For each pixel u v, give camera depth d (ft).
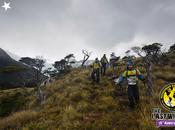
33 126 23.44
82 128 20.97
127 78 25.40
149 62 31.01
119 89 34.06
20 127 24.43
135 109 23.82
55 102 35.88
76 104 29.73
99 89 37.29
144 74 41.65
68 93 38.24
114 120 21.63
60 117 25.48
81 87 39.70
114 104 26.50
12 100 71.41
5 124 26.96
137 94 25.03
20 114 29.84
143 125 18.89
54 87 55.93
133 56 71.51
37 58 86.02
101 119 22.24
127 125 20.06
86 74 59.16
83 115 24.48
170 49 85.56
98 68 43.37
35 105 49.44
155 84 33.01
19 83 158.92
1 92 90.58
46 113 28.63
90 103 29.53
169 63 58.03
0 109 64.80
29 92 79.25
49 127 22.54
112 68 60.03
